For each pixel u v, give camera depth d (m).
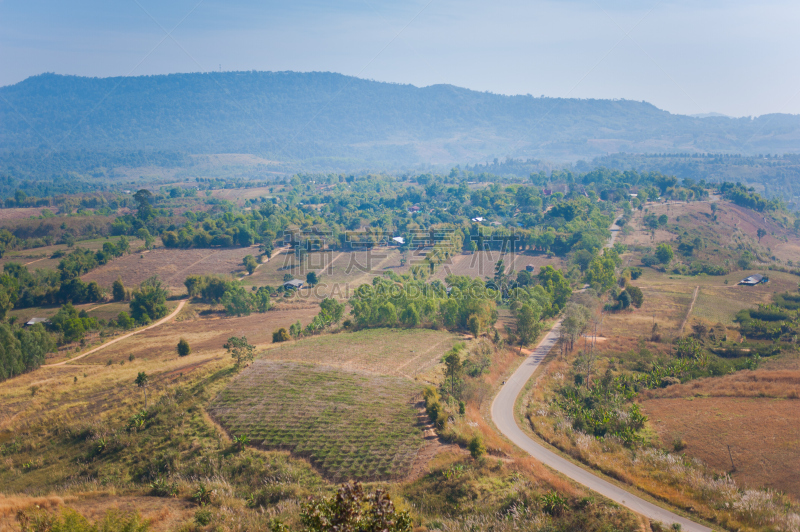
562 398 71.94
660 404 67.75
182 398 60.50
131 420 56.16
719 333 99.00
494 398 70.88
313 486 45.09
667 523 39.25
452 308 102.31
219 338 105.75
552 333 105.75
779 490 43.84
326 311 107.62
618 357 89.50
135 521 35.19
